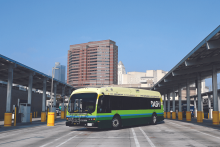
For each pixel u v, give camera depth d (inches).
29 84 1222.9
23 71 1218.0
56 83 1701.5
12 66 991.0
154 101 976.3
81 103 701.9
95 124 673.0
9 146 423.2
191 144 431.5
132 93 848.9
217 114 978.1
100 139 515.5
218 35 730.2
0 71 1175.6
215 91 1051.3
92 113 679.1
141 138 526.3
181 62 1076.5
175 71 1290.6
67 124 706.2
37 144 446.9
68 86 2021.4
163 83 1806.1
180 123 1090.7
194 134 605.6
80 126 687.1
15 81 1488.7
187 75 1481.3
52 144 445.4
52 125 967.0
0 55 869.2
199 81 1282.0
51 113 974.4
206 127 842.2
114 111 745.6
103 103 708.0
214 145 418.6
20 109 1127.6
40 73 1299.2
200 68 1189.1
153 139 507.2
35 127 890.7
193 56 984.3
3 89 1590.8
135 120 840.9
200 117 1193.4
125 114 791.1
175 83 1758.1
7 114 933.8
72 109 707.4
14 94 1786.4
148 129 765.3
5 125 927.7
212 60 970.1
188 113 1373.0
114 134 617.9
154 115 963.3
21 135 611.2
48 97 2615.7
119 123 762.2
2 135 612.7
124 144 437.1
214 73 1066.1
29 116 1146.7
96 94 697.6
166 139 506.0
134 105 847.7
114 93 761.0
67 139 521.7
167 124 1013.8
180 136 560.7
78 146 418.0
